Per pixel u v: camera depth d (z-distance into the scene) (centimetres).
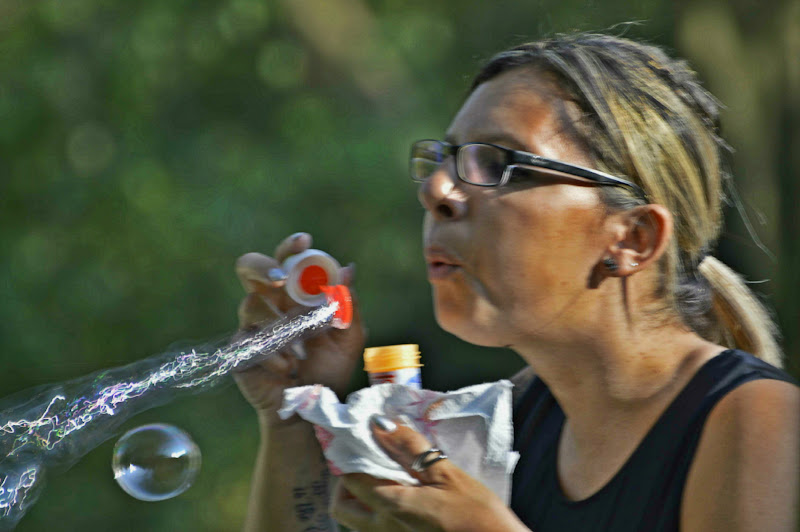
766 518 455
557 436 593
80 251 2477
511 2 2508
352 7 2656
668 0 1942
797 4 1803
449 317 540
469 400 557
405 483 524
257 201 2419
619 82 539
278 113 2592
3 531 595
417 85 2561
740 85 1819
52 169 2541
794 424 473
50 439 616
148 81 2562
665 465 500
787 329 1168
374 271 2369
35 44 2600
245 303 685
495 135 530
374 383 571
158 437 681
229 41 2580
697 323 561
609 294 529
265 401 675
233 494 2303
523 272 521
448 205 533
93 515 2267
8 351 2370
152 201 2452
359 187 2417
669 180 540
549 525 561
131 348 2403
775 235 1476
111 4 2616
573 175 520
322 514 668
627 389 534
